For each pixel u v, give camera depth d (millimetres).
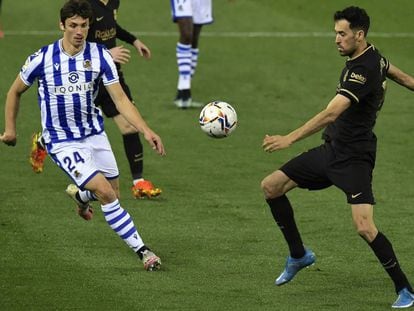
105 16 33031
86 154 25922
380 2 67688
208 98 49781
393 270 23141
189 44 47094
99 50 25734
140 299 23359
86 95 25844
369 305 23328
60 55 25531
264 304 23234
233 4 67250
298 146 41344
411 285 24750
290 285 24797
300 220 30812
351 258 27109
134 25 63719
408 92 50969
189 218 31000
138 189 33125
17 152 39250
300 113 47094
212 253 27422
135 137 33250
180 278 25156
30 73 25672
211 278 25203
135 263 26406
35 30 62062
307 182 24406
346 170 23625
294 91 51125
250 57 57500
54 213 31141
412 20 64688
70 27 25125
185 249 27781
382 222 30594
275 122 45312
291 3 68000
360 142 23578
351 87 22719
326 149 24078
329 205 32531
